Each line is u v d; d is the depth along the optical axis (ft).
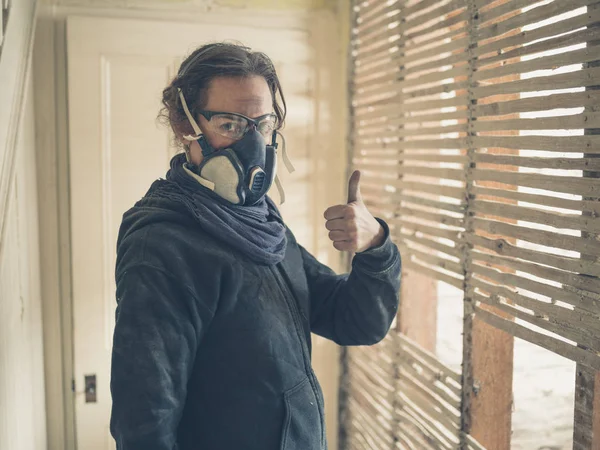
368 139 6.87
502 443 5.16
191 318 3.22
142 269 3.18
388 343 6.38
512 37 4.33
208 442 3.37
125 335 3.07
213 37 6.97
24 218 5.64
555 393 6.47
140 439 2.91
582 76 3.66
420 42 5.61
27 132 5.99
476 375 5.03
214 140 3.50
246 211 3.59
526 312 4.25
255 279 3.51
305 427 3.51
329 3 7.40
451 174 5.12
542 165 4.04
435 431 5.51
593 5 3.58
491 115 4.56
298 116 7.41
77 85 6.53
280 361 3.45
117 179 6.75
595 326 3.61
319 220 7.61
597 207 3.60
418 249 5.81
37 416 6.27
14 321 4.91
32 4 5.53
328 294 4.29
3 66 4.26
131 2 6.75
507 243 4.42
